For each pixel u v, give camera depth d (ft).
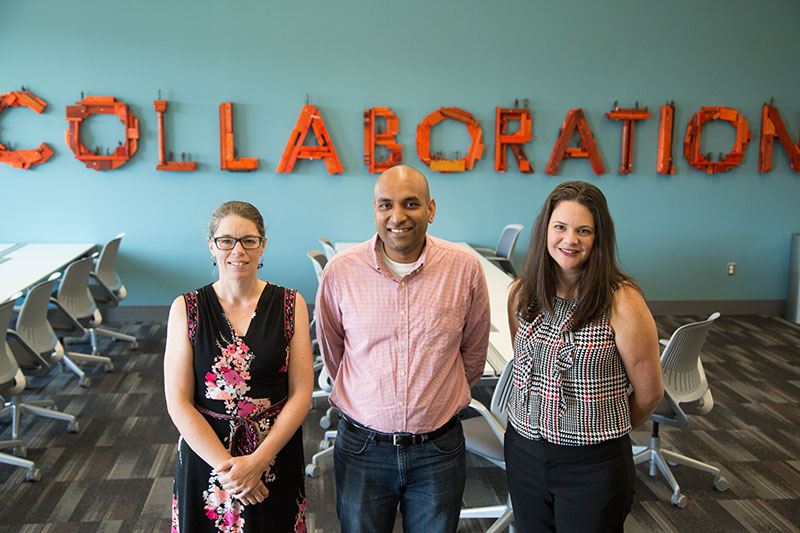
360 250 6.22
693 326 9.05
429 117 18.83
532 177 19.58
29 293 11.06
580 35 19.03
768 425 12.68
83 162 18.12
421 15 18.54
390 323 6.07
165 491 10.14
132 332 18.06
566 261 5.53
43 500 9.82
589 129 19.47
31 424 12.38
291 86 18.48
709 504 9.91
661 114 19.47
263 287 6.15
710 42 19.35
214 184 18.67
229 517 5.90
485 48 18.84
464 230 19.69
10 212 18.15
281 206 18.99
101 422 12.53
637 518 9.53
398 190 5.68
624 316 5.52
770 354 16.88
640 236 20.17
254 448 5.90
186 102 18.22
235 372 5.85
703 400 9.84
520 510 6.17
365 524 6.27
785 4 19.34
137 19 17.78
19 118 17.79
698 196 20.08
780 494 10.20
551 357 5.78
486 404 13.58
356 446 6.18
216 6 17.95
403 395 6.02
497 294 13.20
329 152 18.61
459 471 6.30
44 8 17.48
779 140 20.04
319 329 6.54
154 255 18.81
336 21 18.34
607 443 5.72
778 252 20.54
